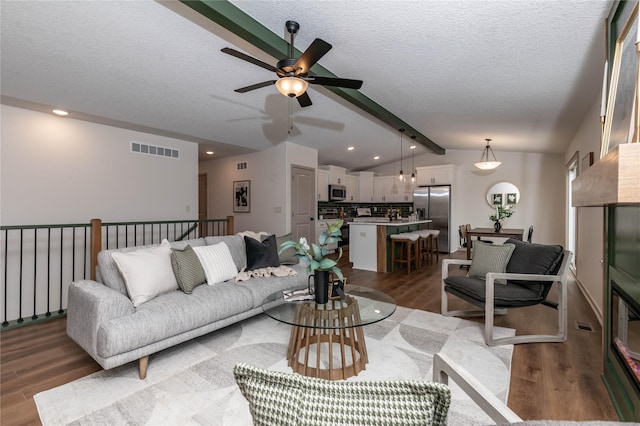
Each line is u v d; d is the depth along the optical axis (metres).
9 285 3.55
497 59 2.58
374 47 2.58
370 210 9.31
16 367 2.27
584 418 1.70
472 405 1.80
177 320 2.25
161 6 2.15
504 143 6.28
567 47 2.26
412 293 4.11
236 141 5.57
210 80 3.32
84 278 4.14
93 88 3.25
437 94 3.62
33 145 3.74
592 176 1.31
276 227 6.14
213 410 1.77
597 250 3.28
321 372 2.14
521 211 7.23
